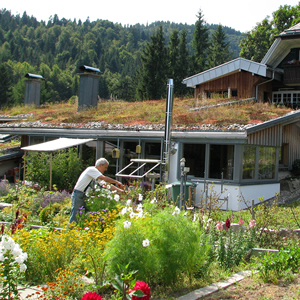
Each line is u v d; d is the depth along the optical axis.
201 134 13.74
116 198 7.61
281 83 23.81
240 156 13.37
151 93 49.94
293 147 19.06
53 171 14.48
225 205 13.40
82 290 4.70
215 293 4.95
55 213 10.25
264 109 17.06
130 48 163.12
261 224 7.36
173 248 5.05
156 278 5.22
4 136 24.88
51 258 5.42
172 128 14.45
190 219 6.70
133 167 15.67
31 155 15.07
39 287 5.05
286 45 23.44
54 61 144.25
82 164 15.91
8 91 74.44
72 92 105.06
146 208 6.73
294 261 5.77
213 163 13.86
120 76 104.81
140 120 16.98
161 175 13.84
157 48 51.47
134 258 4.84
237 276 5.61
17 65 115.44
